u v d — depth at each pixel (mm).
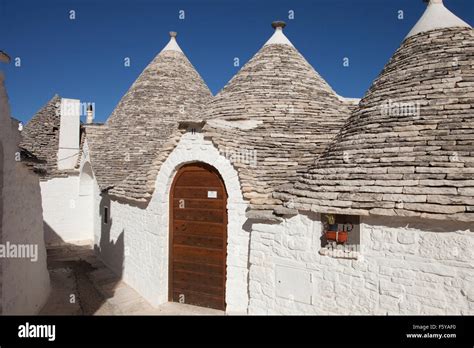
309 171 6816
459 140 5398
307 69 11719
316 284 5871
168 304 7973
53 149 17297
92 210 17062
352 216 5914
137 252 9242
